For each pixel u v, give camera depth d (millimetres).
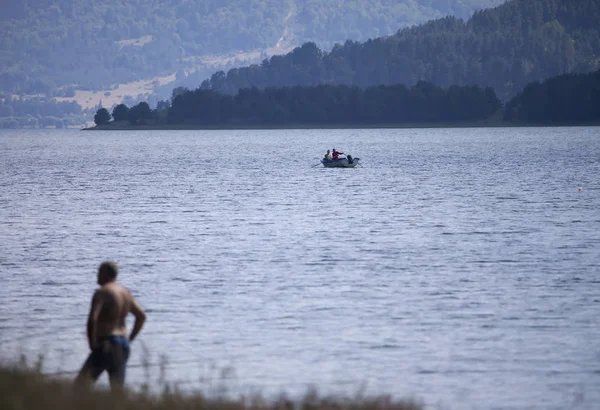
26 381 53688
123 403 51562
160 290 104688
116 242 146875
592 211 190750
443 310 93375
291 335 83188
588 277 112000
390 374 71062
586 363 74312
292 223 172125
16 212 197500
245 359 75312
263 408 55438
